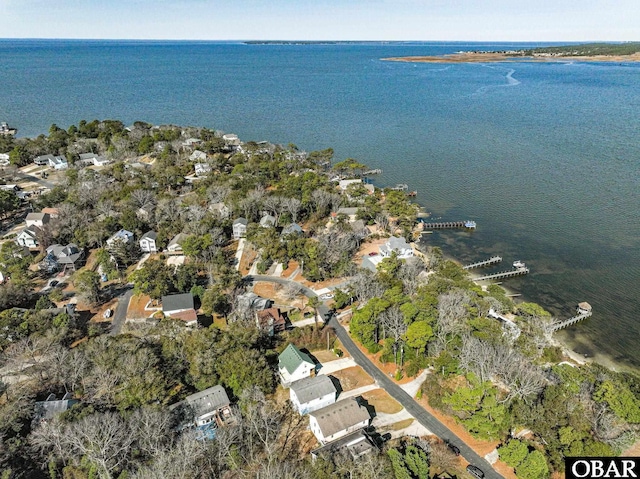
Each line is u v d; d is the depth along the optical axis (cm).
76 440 4925
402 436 5878
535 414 5684
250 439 5531
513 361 6303
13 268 9294
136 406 5666
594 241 11494
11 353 6612
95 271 9775
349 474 4931
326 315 8544
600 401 5800
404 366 7138
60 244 10756
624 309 8881
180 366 6456
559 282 9838
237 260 10575
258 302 8525
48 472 5009
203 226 10919
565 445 5441
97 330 7762
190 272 9012
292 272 10069
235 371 6331
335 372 7100
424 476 5019
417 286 8775
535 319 7856
